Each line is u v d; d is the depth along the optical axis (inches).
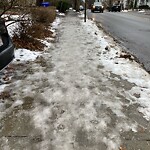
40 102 162.9
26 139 122.9
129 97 173.9
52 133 128.0
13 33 331.6
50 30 481.7
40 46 324.2
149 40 420.5
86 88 187.8
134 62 267.1
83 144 119.4
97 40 393.1
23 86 189.2
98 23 704.4
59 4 1166.3
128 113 151.2
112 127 135.0
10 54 191.0
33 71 225.5
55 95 173.6
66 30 509.4
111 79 209.6
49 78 207.5
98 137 125.3
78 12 1395.2
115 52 308.5
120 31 536.1
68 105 159.2
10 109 152.6
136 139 125.0
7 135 126.3
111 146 118.5
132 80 208.5
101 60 268.1
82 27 572.1
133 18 976.9
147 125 138.6
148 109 157.0
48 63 252.4
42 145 118.0
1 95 171.6
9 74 215.8
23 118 142.4
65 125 135.6
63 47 333.7
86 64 251.3
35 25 397.7
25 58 266.7
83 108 155.6
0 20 189.3
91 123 138.2
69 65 246.5
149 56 303.0
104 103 163.3
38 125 135.3
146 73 229.0
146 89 189.6
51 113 148.5
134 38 438.9
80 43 364.8
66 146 117.6
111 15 1143.0
